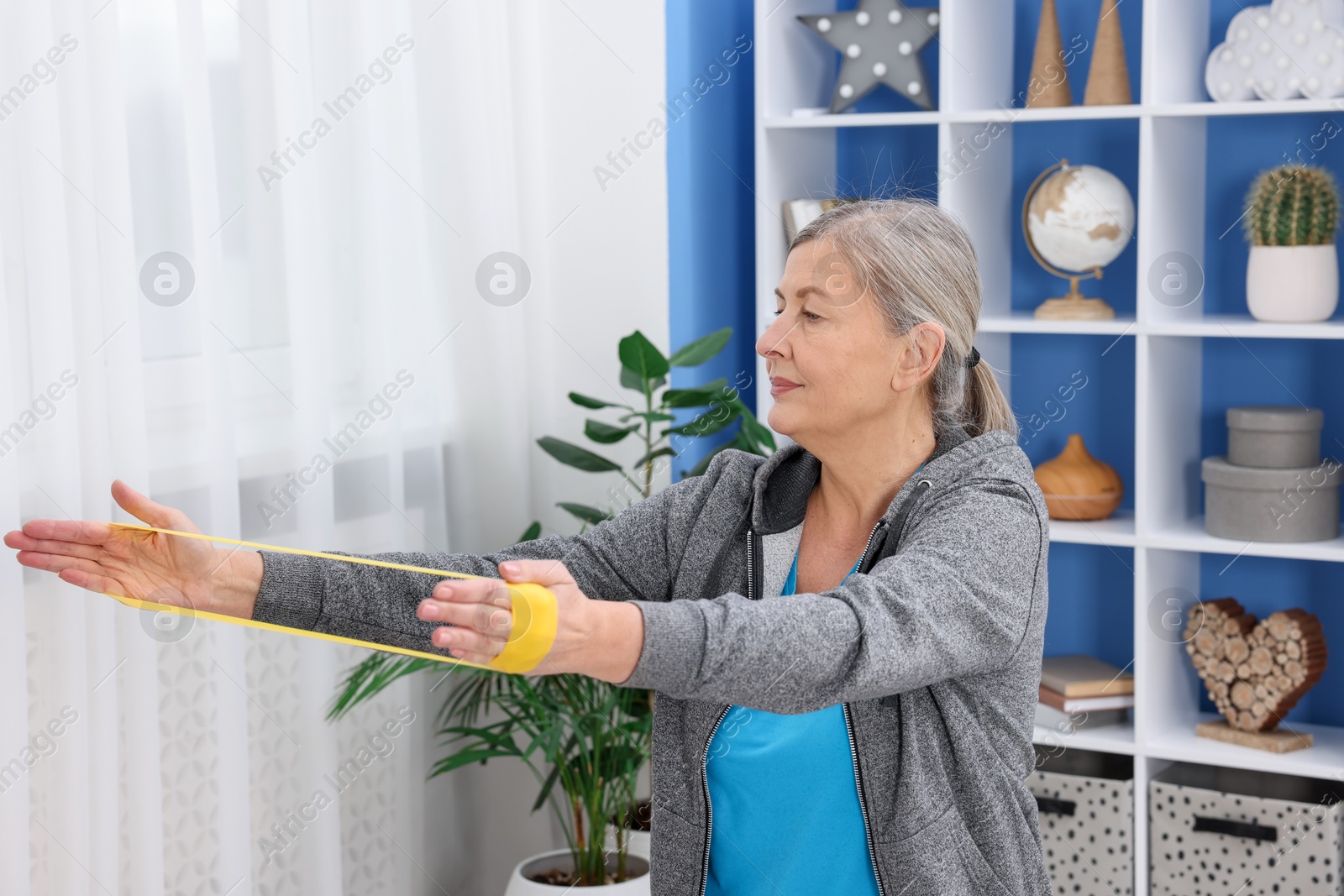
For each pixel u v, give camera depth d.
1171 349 2.47
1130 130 2.62
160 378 1.62
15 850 1.38
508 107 2.33
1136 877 2.42
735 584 1.32
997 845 1.18
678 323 2.56
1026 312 2.75
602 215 2.49
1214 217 2.57
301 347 1.81
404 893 2.09
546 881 2.08
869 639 0.96
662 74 2.47
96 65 1.50
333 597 1.21
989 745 1.18
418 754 2.12
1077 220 2.45
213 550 1.19
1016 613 1.09
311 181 1.84
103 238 1.52
